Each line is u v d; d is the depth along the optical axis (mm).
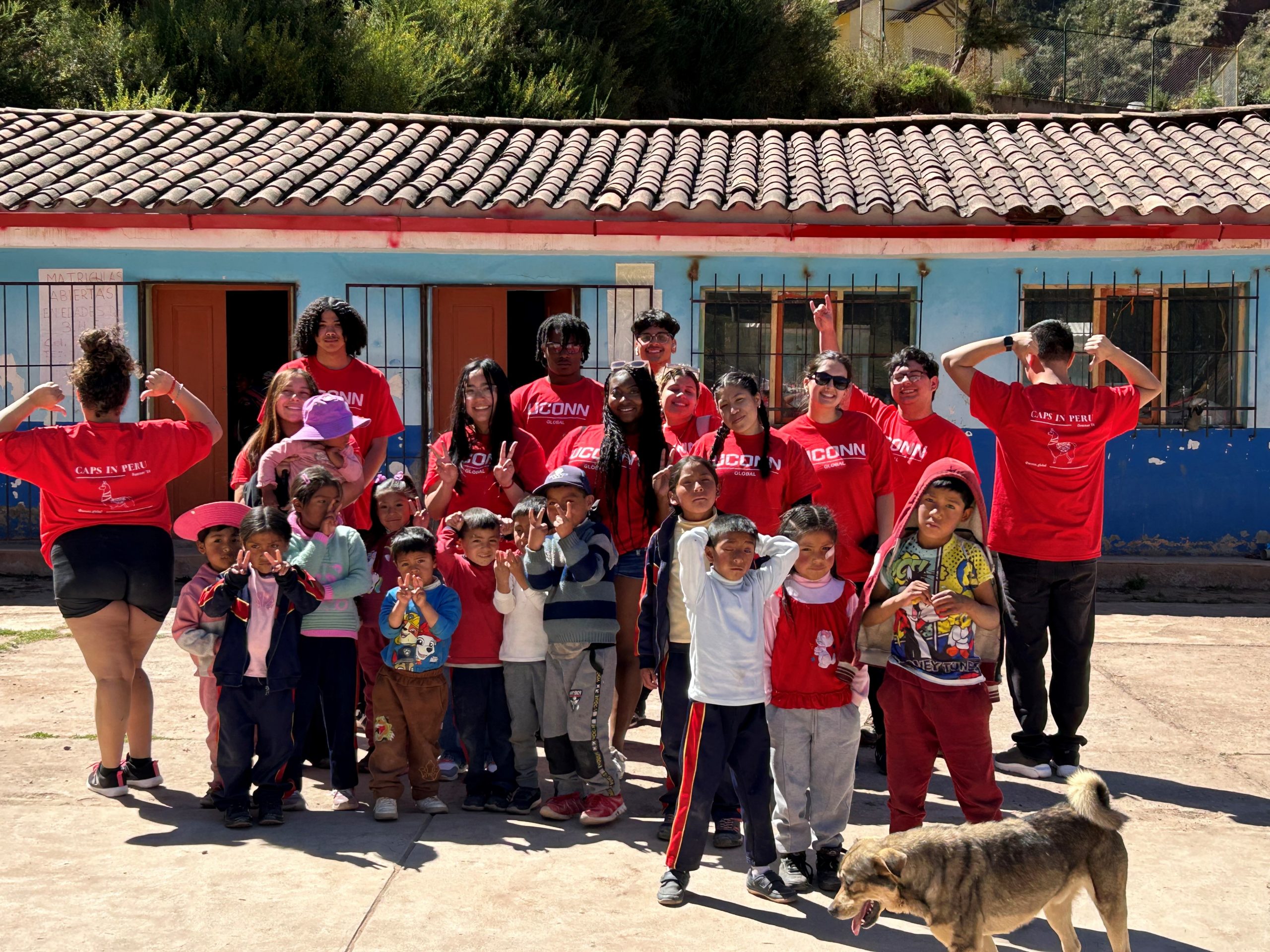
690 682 4590
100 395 4906
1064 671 5625
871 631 4297
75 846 4500
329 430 5316
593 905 4070
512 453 5457
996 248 10195
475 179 11258
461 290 11117
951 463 4246
